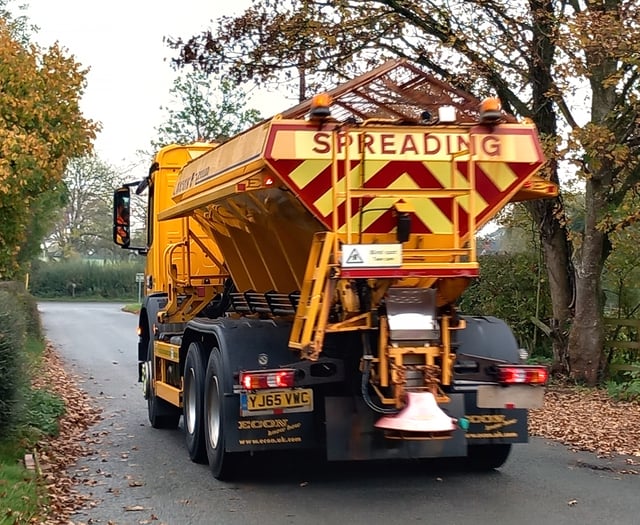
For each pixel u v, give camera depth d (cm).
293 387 792
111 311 5184
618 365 1504
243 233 925
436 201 780
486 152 793
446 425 748
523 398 830
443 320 775
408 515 735
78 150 1571
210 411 884
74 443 1041
